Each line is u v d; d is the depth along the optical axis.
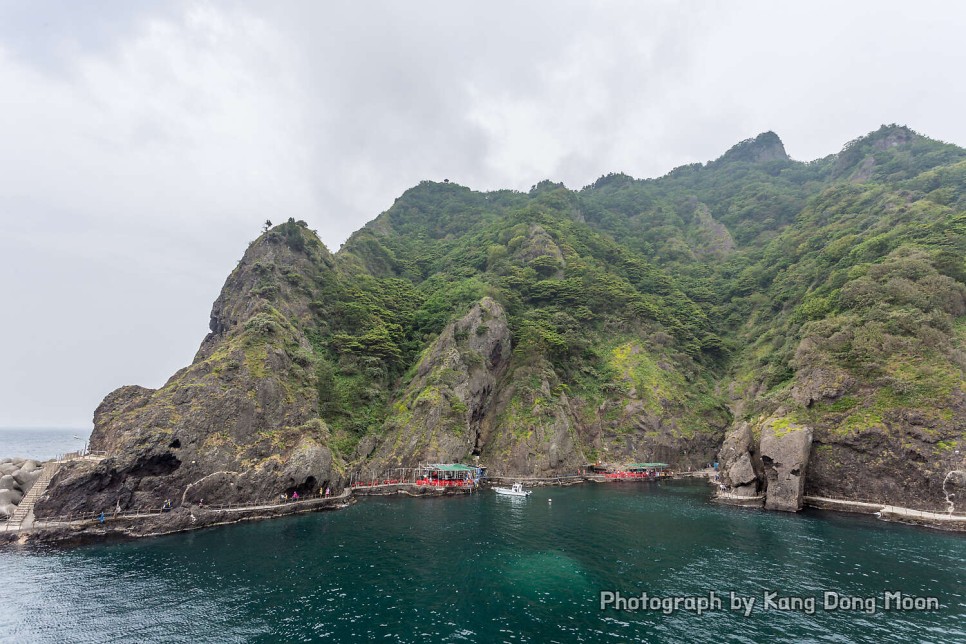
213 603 31.14
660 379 111.75
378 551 43.25
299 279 96.25
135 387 73.50
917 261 76.62
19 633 26.91
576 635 27.20
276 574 36.84
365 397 86.56
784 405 74.19
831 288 96.38
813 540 48.22
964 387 58.44
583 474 92.88
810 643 26.39
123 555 41.34
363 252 139.12
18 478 54.00
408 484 75.62
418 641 26.20
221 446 58.03
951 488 55.12
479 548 44.53
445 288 124.94
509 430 91.75
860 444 63.38
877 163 174.25
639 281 150.25
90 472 50.03
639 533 50.94
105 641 26.05
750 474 71.62
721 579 36.69
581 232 164.50
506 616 29.69
